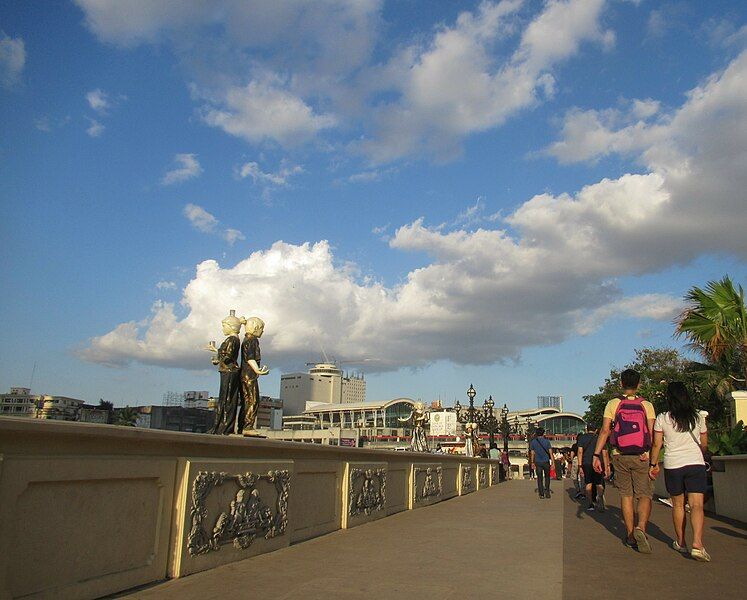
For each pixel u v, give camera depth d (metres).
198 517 5.91
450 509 13.79
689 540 9.02
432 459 15.59
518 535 9.42
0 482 3.91
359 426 100.81
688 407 7.68
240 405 8.68
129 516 5.15
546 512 13.20
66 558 4.48
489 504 15.27
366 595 5.41
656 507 14.29
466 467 20.17
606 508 14.13
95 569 4.76
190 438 5.84
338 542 8.31
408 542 8.47
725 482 11.88
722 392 20.55
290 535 7.82
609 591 5.73
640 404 8.27
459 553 7.65
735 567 6.93
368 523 10.52
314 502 8.66
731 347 16.88
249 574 6.05
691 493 7.49
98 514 4.81
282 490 7.57
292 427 101.31
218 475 6.24
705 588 5.88
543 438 18.12
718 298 16.66
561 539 9.02
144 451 5.38
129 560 5.14
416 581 6.01
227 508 6.43
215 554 6.23
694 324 16.89
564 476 36.19
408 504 13.27
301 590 5.52
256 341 8.82
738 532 9.90
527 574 6.45
